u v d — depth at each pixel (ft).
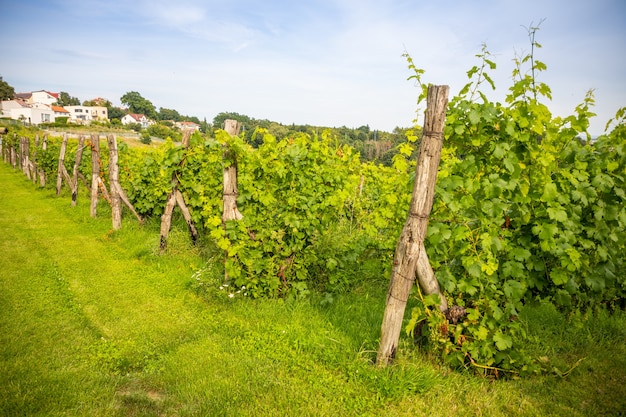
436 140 10.68
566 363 12.96
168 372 12.09
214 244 23.98
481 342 11.83
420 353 13.11
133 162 36.88
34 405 10.25
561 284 13.56
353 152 24.61
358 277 19.56
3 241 26.25
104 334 14.55
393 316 11.75
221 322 15.53
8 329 14.29
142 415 10.11
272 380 11.62
